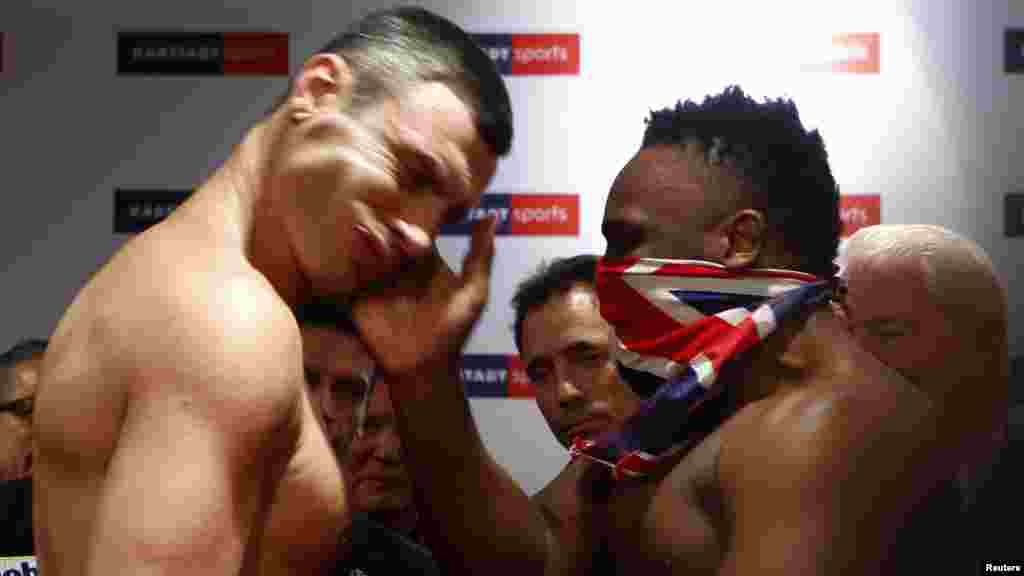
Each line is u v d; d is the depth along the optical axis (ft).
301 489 4.13
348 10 8.89
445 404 5.17
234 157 4.51
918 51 8.74
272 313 3.85
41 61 8.82
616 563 5.04
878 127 8.73
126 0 8.86
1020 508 7.21
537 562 5.39
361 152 4.35
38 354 7.56
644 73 8.81
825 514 4.05
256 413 3.66
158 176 8.83
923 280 7.48
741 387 4.67
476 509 5.24
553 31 8.86
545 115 8.85
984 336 7.51
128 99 8.85
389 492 6.88
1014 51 8.70
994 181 8.67
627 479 4.93
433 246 5.16
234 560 3.64
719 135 4.83
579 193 8.80
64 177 8.79
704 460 4.53
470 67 4.59
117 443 3.70
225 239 4.24
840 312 5.06
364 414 6.61
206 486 3.50
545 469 8.70
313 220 4.34
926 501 4.46
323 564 4.37
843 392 4.37
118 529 3.39
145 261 3.99
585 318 6.74
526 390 8.75
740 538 4.12
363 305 5.17
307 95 4.49
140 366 3.66
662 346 4.72
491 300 8.78
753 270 4.65
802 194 4.79
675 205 4.74
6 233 8.76
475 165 4.61
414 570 5.55
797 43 8.76
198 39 8.88
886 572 4.14
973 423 7.47
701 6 8.82
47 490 4.09
